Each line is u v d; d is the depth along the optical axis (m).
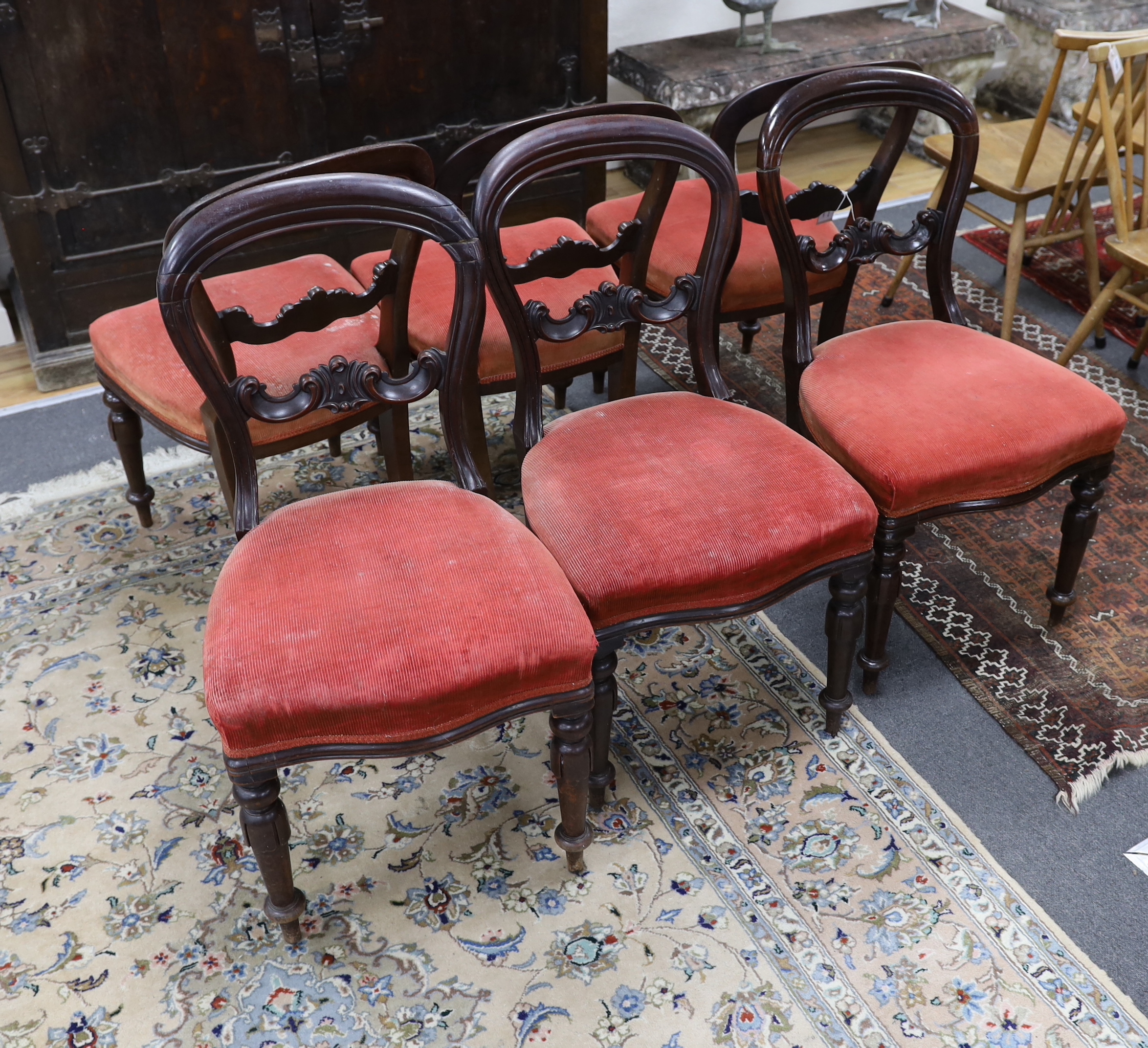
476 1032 1.48
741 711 1.95
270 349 1.96
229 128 2.80
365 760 1.86
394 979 1.54
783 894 1.64
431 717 1.40
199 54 2.67
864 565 1.69
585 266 1.70
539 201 3.33
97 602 2.17
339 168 1.60
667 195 1.70
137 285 2.89
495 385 2.08
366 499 1.63
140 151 2.72
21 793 1.79
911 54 3.86
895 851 1.70
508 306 1.66
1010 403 1.84
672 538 1.55
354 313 1.61
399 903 1.64
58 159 2.64
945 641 2.08
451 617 1.41
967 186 2.00
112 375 2.09
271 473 2.51
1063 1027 1.47
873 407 1.84
